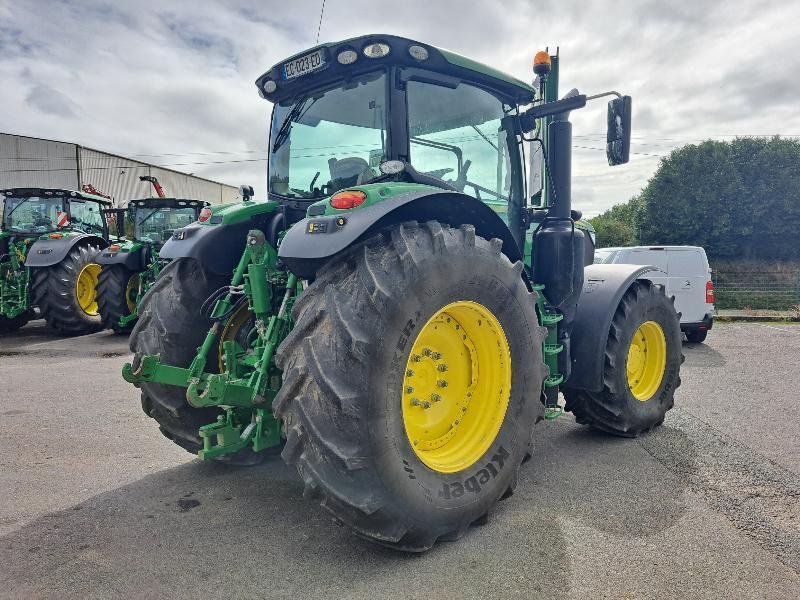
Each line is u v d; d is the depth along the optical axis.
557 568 2.42
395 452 2.37
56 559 2.53
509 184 3.81
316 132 3.40
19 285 9.52
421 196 2.61
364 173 3.18
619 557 2.51
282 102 3.60
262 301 2.95
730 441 4.08
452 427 2.87
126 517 2.94
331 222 2.48
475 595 2.24
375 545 2.63
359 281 2.42
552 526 2.80
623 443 4.06
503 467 2.84
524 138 3.80
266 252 3.11
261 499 3.15
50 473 3.55
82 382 6.06
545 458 3.75
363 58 3.00
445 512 2.52
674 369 4.50
